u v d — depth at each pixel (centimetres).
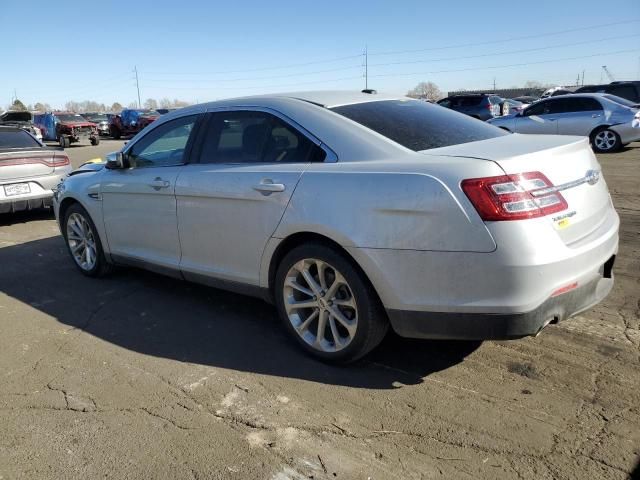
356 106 382
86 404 320
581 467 253
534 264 278
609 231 331
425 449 270
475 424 288
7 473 263
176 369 360
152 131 470
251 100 407
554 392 313
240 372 353
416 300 305
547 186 294
